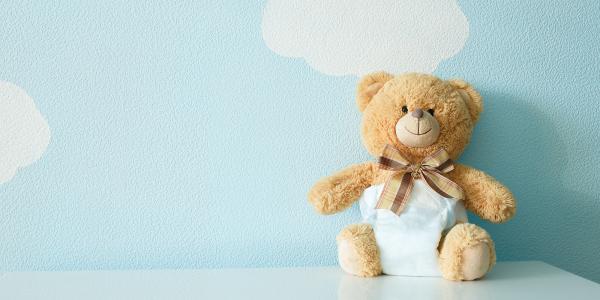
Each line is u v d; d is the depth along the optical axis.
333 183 1.25
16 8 1.26
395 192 1.21
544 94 1.32
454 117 1.21
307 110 1.30
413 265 1.18
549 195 1.32
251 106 1.29
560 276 1.18
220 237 1.28
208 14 1.29
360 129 1.26
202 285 1.15
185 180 1.28
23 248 1.26
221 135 1.29
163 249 1.28
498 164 1.31
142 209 1.27
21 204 1.26
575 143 1.33
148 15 1.28
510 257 1.31
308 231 1.29
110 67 1.27
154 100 1.28
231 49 1.29
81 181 1.27
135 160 1.27
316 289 1.12
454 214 1.21
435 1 1.31
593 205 1.33
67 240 1.26
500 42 1.32
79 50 1.27
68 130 1.27
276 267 1.27
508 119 1.32
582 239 1.32
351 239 1.19
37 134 1.26
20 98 1.26
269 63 1.29
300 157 1.29
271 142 1.29
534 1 1.33
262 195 1.29
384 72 1.26
